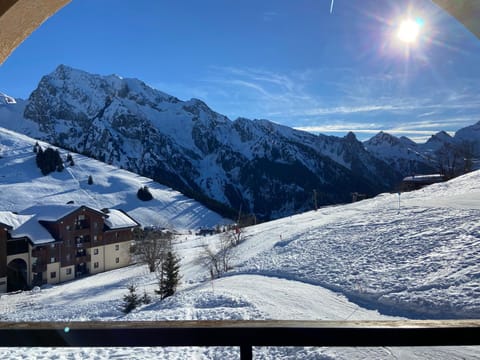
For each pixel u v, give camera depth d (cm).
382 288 1166
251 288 1477
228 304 1272
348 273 1410
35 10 197
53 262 3978
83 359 692
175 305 1421
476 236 1430
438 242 1484
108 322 149
